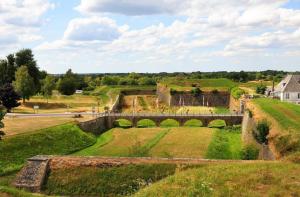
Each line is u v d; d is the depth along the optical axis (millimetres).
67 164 56219
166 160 54156
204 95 196125
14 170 68688
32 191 53906
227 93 194875
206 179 37344
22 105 153750
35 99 182000
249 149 74812
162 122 136125
